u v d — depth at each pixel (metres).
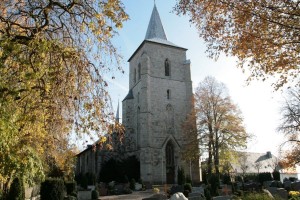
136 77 55.75
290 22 8.20
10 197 14.98
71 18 9.01
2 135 6.82
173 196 13.77
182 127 45.59
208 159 39.56
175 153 48.12
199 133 40.56
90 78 8.35
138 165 47.59
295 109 29.48
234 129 38.66
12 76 7.78
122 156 49.81
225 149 38.59
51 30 9.02
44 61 8.11
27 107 8.17
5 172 8.20
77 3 8.74
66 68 8.36
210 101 40.53
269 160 80.62
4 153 7.66
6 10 8.69
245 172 69.00
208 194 22.62
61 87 8.25
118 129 8.70
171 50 54.94
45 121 8.66
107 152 49.62
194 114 42.03
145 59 51.34
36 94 8.20
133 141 51.06
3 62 7.41
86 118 8.20
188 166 47.12
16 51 7.40
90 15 8.77
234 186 31.03
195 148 40.34
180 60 55.19
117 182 44.38
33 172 10.90
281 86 9.60
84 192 30.92
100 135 8.30
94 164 52.56
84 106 8.11
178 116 51.34
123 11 8.23
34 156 10.69
